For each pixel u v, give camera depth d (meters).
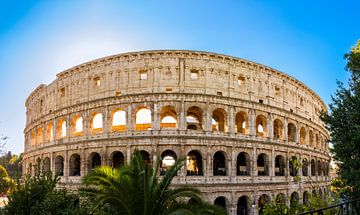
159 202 40.88
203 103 85.31
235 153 86.38
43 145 104.38
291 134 107.88
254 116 92.00
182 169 80.06
